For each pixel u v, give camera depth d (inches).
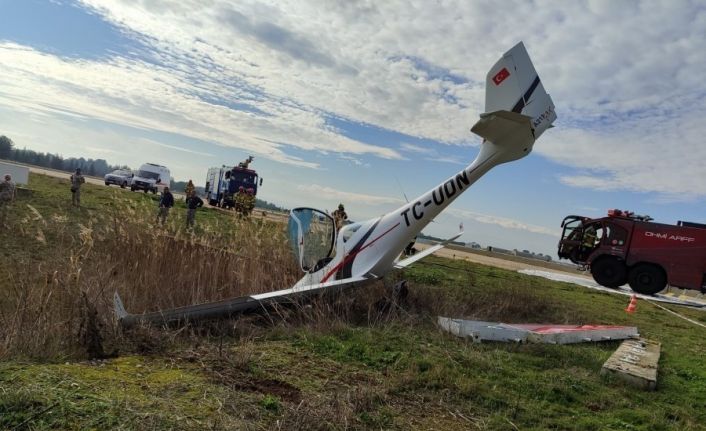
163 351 175.0
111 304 211.0
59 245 339.3
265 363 173.6
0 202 597.3
